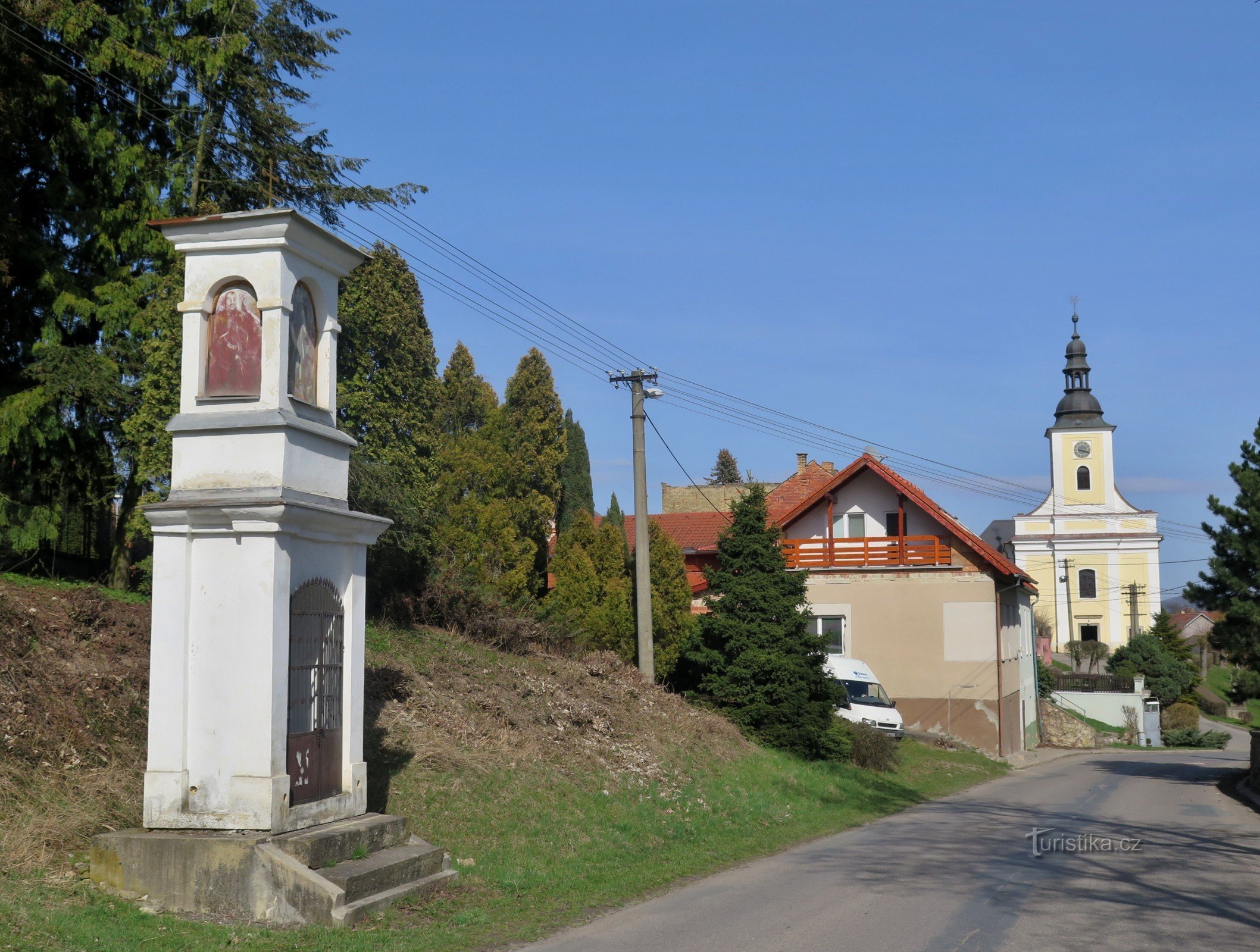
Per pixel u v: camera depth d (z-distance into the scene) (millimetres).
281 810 9359
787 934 8969
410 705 15375
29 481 17266
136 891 8906
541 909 9789
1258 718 76062
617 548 28188
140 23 18547
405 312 21828
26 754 10250
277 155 20172
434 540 23641
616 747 17406
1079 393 79688
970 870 12242
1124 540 77750
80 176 18578
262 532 9523
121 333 17812
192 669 9570
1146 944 8656
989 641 32500
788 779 19297
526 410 39406
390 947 8242
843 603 33875
